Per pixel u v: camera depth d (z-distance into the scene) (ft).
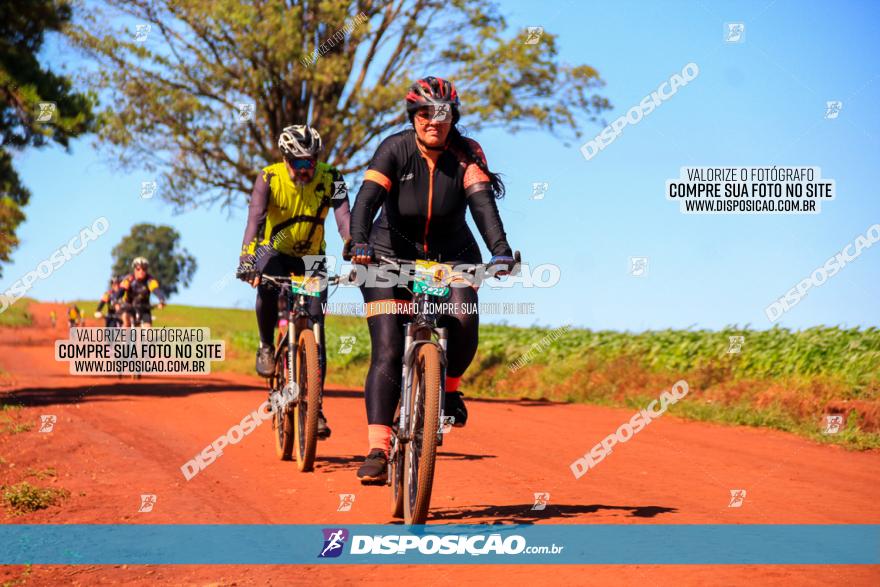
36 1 43.16
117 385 47.83
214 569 13.15
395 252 17.17
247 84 60.08
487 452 25.03
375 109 60.75
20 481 19.70
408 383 15.62
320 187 22.53
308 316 21.75
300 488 19.30
